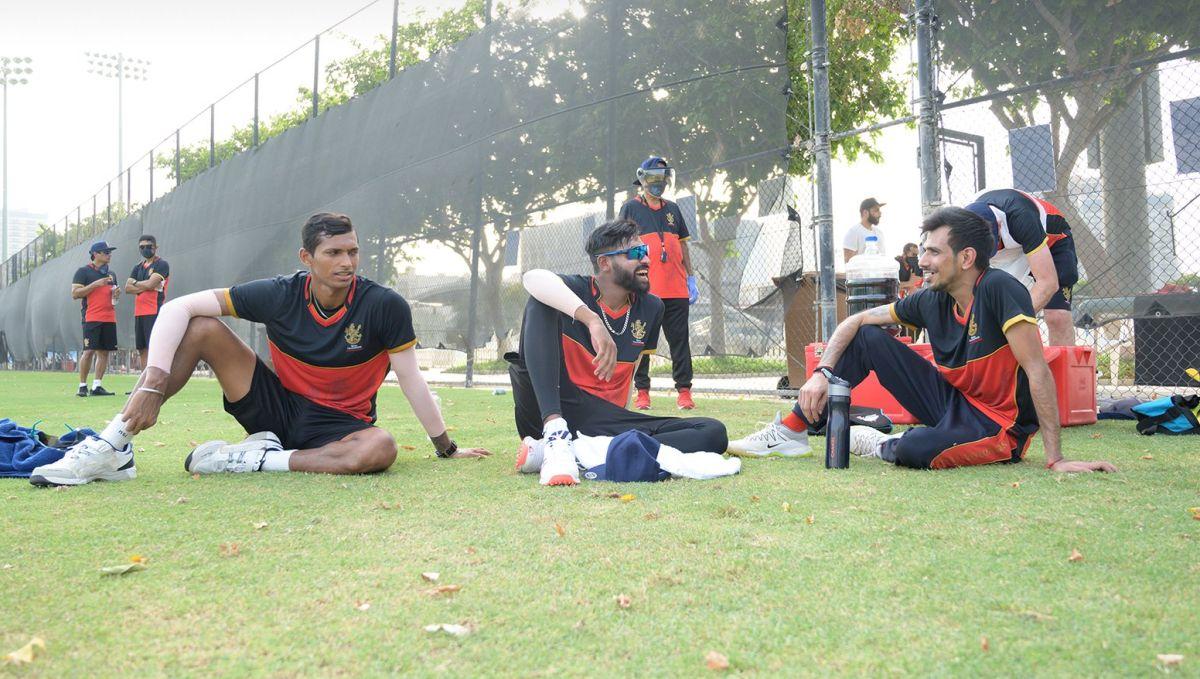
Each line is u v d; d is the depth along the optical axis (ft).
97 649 4.38
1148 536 6.32
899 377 10.52
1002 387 9.88
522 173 27.99
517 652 4.28
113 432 9.73
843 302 23.80
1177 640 4.26
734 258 22.94
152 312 31.53
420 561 5.98
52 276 65.36
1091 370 15.26
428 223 31.40
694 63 23.54
